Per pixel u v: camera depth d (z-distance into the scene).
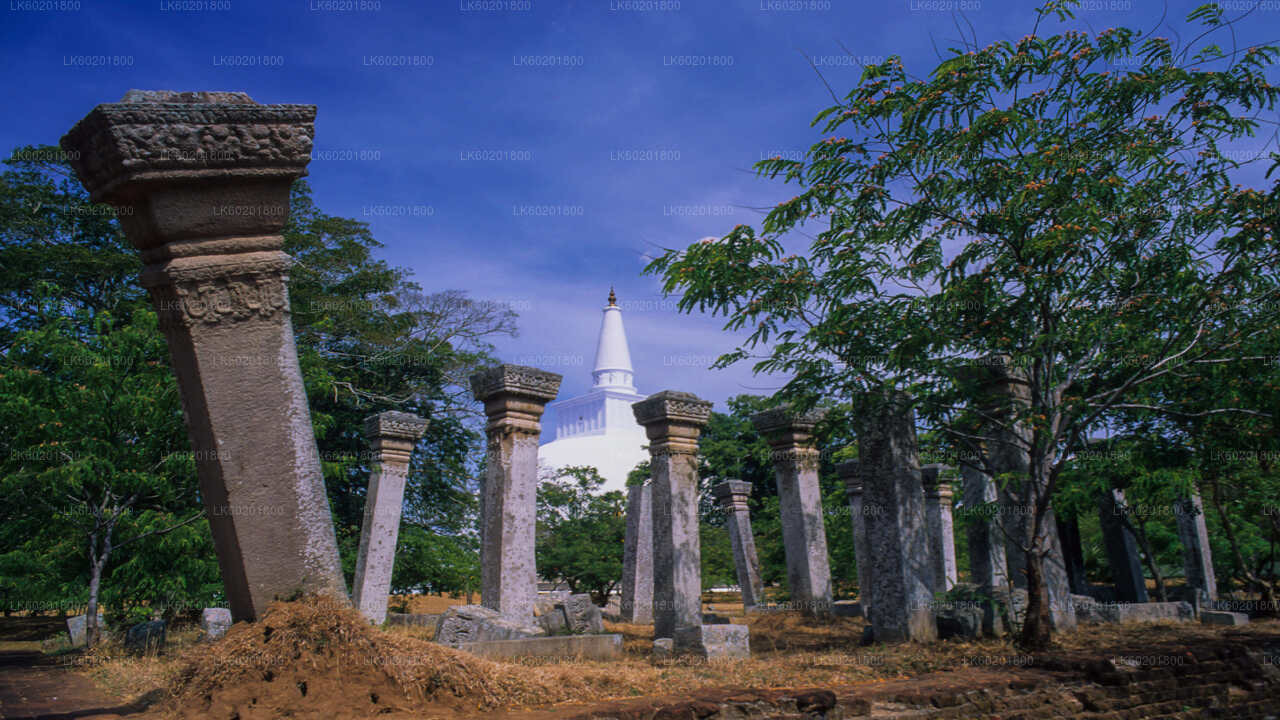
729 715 6.98
